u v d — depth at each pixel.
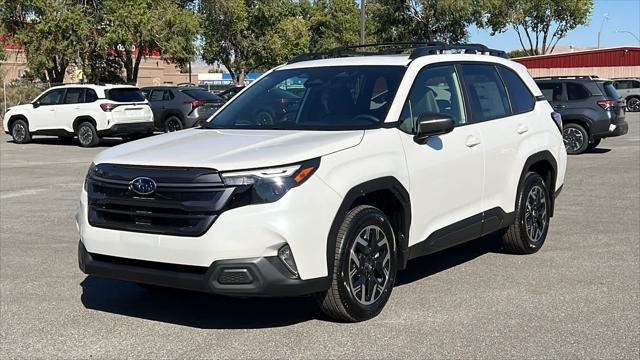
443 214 5.59
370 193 5.00
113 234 4.60
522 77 7.10
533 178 6.80
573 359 4.29
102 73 38.34
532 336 4.68
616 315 5.09
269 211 4.30
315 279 4.48
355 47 6.51
